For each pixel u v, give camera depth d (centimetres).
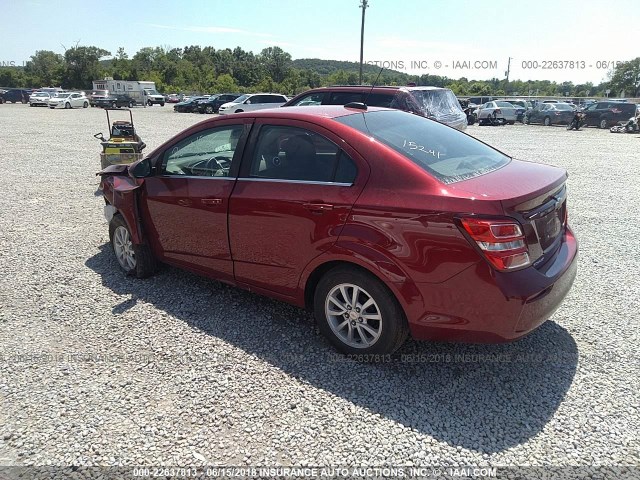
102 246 578
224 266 403
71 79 9106
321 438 272
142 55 10725
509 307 283
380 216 308
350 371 332
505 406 297
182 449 264
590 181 998
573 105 3130
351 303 337
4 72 9238
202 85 8962
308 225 338
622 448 263
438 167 323
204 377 325
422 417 288
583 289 457
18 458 258
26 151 1426
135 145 862
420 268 297
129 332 381
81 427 280
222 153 397
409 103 975
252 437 272
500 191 295
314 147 348
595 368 334
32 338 373
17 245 581
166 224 436
